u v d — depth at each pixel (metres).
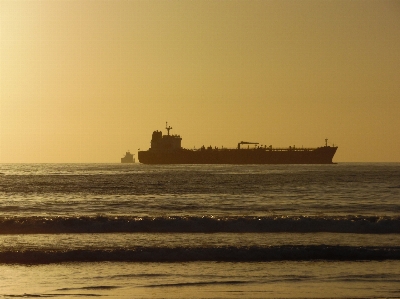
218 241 70.81
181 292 48.66
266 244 68.56
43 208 113.25
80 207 115.56
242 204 122.00
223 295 47.84
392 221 79.69
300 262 60.31
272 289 49.66
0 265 58.44
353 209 110.44
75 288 49.75
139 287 50.16
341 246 64.88
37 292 48.47
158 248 63.41
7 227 79.12
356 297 47.31
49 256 61.25
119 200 134.50
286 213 103.06
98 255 61.78
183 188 182.38
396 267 57.75
